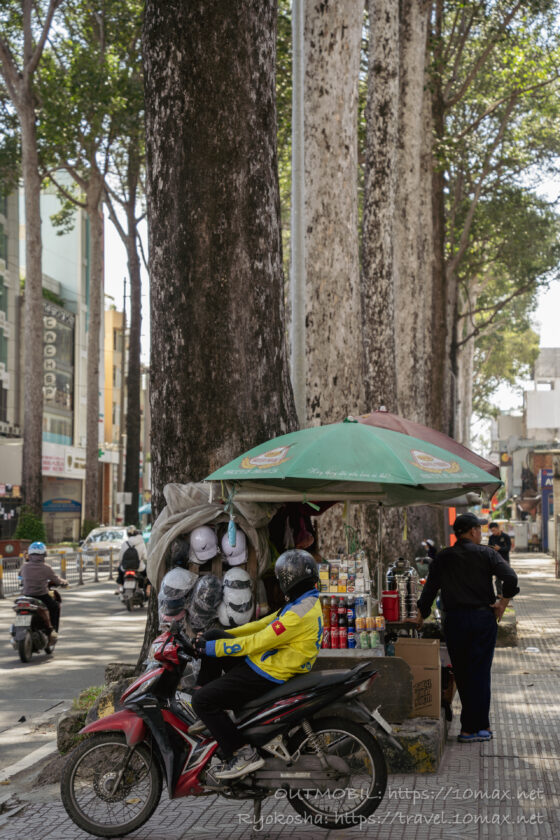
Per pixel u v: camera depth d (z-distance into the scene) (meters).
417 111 21.77
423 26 21.81
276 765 5.37
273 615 5.61
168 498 7.33
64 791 5.61
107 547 34.91
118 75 32.81
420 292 21.73
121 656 13.80
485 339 71.56
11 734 9.25
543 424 71.19
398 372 21.50
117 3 32.66
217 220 7.98
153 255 8.18
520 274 40.00
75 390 60.16
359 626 6.94
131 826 5.58
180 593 6.75
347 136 13.66
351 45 13.73
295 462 6.11
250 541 7.05
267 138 8.24
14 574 25.86
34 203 34.47
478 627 7.50
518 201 36.78
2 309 49.59
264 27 8.24
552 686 10.33
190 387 7.97
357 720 5.46
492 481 6.16
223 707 5.39
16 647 13.39
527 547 48.78
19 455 46.41
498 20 27.52
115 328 74.50
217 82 7.98
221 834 5.58
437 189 28.67
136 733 5.48
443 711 7.93
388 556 17.70
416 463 6.15
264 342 8.13
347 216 13.55
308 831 5.57
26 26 33.44
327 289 13.32
